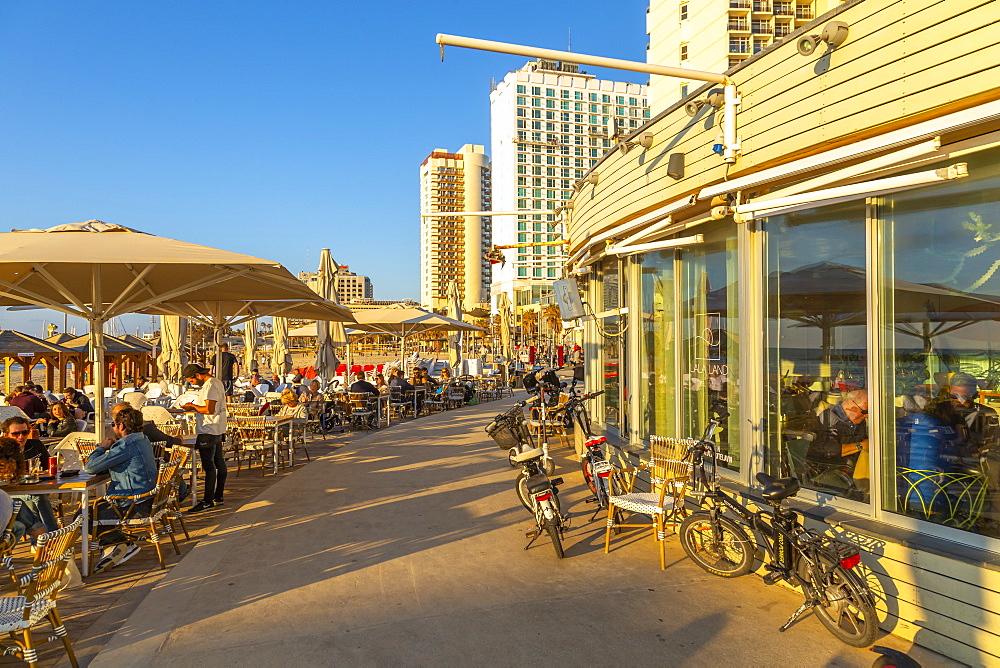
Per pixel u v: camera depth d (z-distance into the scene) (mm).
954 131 3695
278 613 4391
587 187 8664
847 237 4652
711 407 6270
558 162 126438
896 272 4328
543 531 6180
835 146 4383
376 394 14609
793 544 4180
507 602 4539
